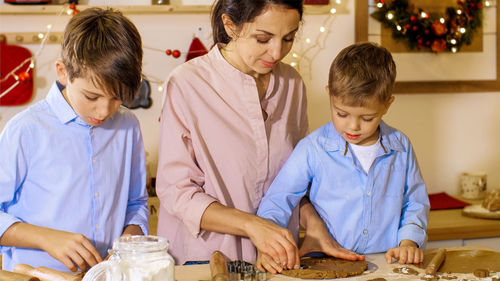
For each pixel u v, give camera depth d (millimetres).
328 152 1360
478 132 2744
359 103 1249
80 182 1312
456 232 2189
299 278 1086
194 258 1304
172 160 1302
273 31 1176
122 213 1389
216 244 1298
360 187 1346
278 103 1395
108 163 1354
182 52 2443
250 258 1316
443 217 2328
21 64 2328
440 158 2723
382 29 2572
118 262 865
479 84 2691
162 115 1331
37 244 1177
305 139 1392
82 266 1143
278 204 1320
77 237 1168
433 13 2582
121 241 897
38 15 2334
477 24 2623
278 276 1099
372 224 1343
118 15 1229
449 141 2723
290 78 1441
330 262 1187
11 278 961
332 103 1314
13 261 1291
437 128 2705
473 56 2678
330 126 1398
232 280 1048
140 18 2400
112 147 1367
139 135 1451
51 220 1288
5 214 1230
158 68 2434
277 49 1195
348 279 1073
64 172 1298
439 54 2639
